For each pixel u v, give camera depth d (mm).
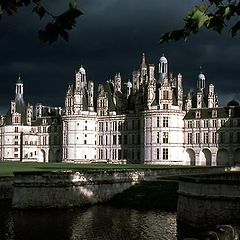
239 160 138250
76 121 159375
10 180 58781
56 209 52812
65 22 9062
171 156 139375
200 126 144500
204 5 10539
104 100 163375
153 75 146250
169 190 58219
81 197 56031
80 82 161375
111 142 160250
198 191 40719
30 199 52312
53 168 83812
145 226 41750
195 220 40656
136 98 154625
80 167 91562
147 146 141750
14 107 193000
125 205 56562
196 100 156625
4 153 193875
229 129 139875
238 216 37969
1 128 197625
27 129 191750
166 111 139125
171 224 42812
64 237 37219
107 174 59562
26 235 37844
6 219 45500
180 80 143625
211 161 142625
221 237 19094
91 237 37125
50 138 184625
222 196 38875
